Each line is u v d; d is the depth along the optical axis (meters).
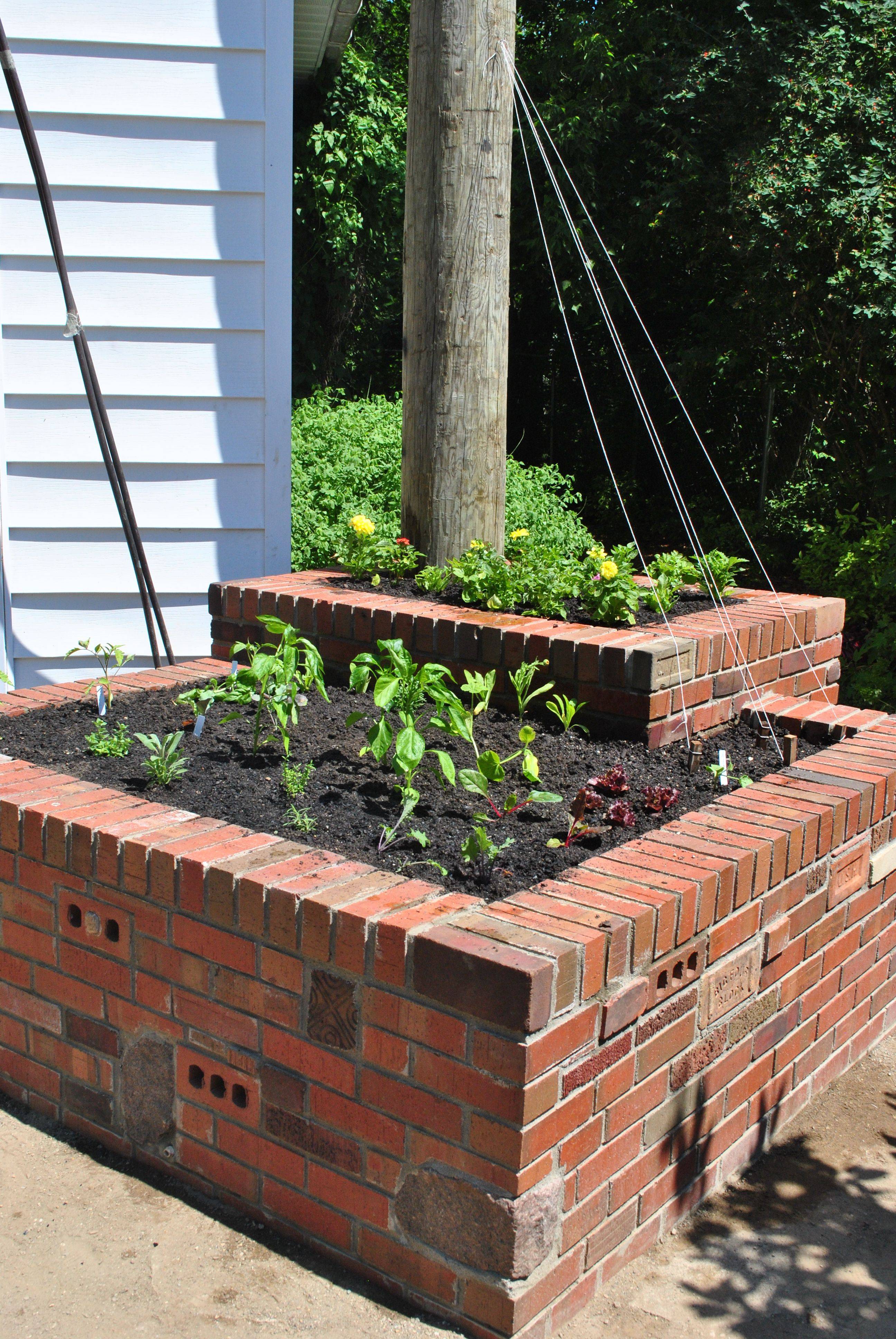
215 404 5.22
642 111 11.47
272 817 2.93
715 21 10.89
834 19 8.98
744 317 9.98
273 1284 2.28
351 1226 2.30
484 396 4.88
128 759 3.43
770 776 3.27
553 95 11.95
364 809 3.02
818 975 3.06
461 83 4.57
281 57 4.96
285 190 5.08
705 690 3.75
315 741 3.59
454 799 3.11
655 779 3.29
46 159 4.90
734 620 4.07
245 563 5.39
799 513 11.55
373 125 11.49
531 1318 2.11
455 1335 2.13
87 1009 2.75
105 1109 2.75
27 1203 2.53
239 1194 2.50
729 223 9.88
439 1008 2.07
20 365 5.03
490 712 3.85
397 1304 2.22
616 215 12.35
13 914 2.88
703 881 2.44
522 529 5.27
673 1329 2.23
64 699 4.07
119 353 5.09
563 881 2.44
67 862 2.71
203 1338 2.13
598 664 3.56
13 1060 2.96
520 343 14.00
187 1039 2.54
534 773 3.10
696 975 2.47
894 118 8.57
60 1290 2.25
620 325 13.12
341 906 2.22
